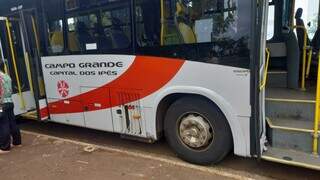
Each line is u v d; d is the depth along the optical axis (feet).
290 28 17.67
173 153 16.12
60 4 17.15
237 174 13.48
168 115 14.66
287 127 12.83
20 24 19.83
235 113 12.68
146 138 15.31
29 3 18.78
